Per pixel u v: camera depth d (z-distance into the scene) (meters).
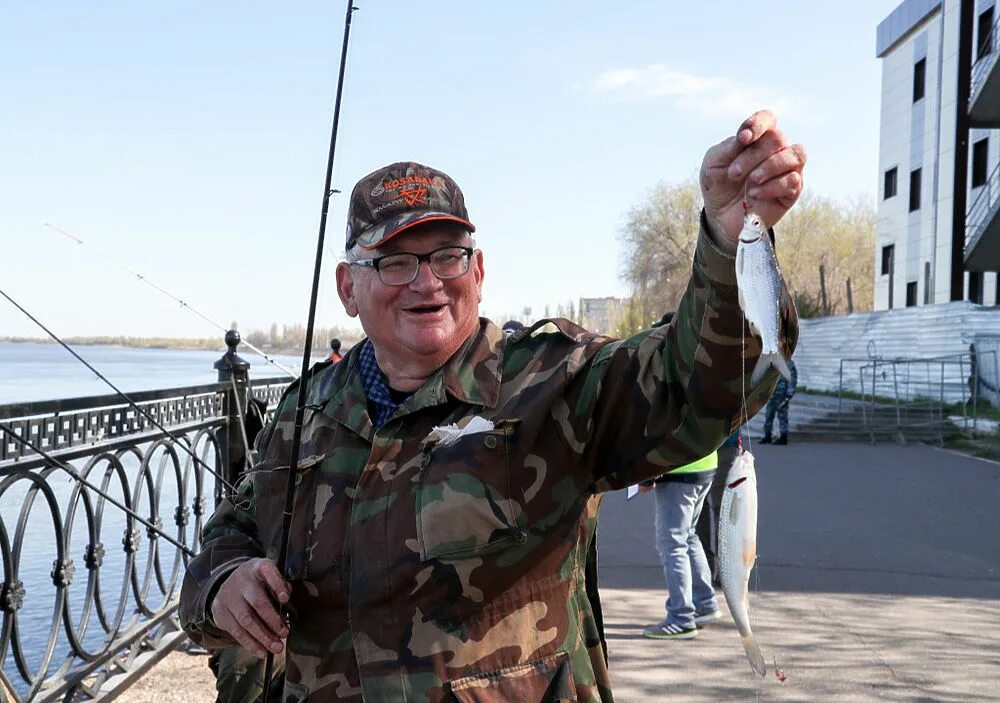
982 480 12.72
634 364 1.96
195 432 5.24
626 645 5.64
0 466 3.26
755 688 4.88
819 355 31.72
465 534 1.94
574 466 2.00
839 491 11.73
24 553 6.31
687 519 5.85
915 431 18.89
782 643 5.64
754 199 1.74
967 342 21.86
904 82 30.22
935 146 27.58
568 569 2.03
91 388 19.20
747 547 2.02
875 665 5.23
